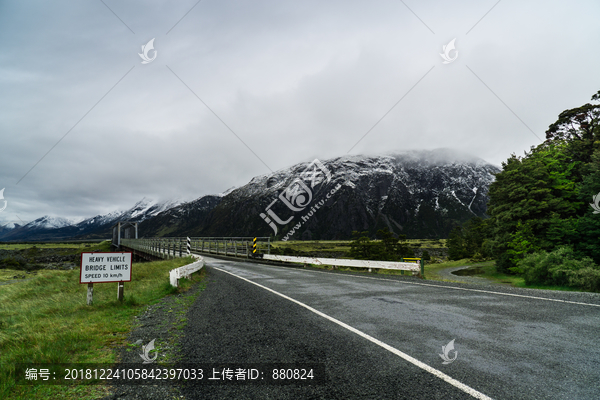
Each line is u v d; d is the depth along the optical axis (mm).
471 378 3879
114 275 9672
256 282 14031
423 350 4875
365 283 13305
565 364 4246
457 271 43250
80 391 3809
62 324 7223
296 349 5117
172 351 5180
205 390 3791
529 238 30016
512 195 31844
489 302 8547
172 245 34125
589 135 35938
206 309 8469
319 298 9688
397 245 65125
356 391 3639
